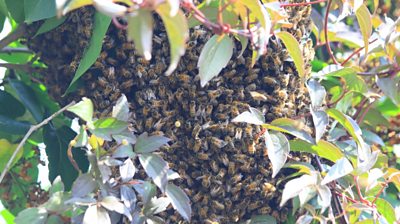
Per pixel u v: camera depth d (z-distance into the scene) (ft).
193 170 4.01
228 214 4.01
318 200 3.88
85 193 3.79
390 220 4.07
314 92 3.99
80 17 4.06
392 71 4.25
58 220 3.81
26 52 4.61
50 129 4.31
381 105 4.60
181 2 3.54
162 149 3.98
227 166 3.97
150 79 4.00
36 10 4.01
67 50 4.17
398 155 4.62
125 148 3.85
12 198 4.48
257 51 3.65
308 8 4.08
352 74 4.13
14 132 4.25
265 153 3.97
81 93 4.12
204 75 3.71
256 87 4.01
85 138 3.84
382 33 4.23
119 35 4.01
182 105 3.99
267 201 4.02
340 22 4.68
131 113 4.01
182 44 3.26
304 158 4.07
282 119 3.92
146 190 3.87
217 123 3.97
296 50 3.90
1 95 4.38
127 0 3.37
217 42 3.71
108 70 4.04
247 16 3.66
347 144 4.17
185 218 3.85
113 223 3.88
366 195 4.10
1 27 4.43
